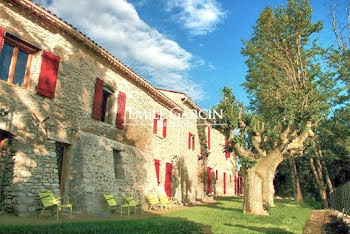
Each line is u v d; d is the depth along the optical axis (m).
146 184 14.27
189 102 21.62
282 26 17.58
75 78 10.83
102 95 12.32
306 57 18.09
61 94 10.12
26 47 9.26
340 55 16.62
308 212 15.63
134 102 14.73
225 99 13.27
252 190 12.77
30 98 9.00
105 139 11.95
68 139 10.22
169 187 17.62
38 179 8.46
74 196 9.79
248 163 12.52
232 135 13.03
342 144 17.95
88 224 6.89
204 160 23.53
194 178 21.83
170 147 18.55
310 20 16.88
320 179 20.81
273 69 18.64
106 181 11.12
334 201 19.45
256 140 13.85
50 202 7.78
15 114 8.47
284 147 13.11
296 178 24.78
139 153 14.45
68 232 5.79
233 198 26.70
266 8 17.86
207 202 20.78
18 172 7.96
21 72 9.23
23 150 8.34
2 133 8.02
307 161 26.67
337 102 17.58
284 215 12.70
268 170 12.88
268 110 19.25
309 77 17.70
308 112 13.15
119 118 13.23
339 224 10.05
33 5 8.91
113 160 12.20
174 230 7.21
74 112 10.64
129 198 11.11
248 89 20.59
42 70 9.39
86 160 10.35
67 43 10.59
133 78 14.34
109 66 12.87
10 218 7.16
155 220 8.65
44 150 8.98
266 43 18.55
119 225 7.10
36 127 8.91
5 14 8.50
